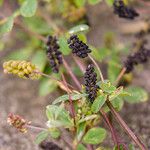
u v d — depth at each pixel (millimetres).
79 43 154
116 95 149
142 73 232
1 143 197
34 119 209
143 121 203
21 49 240
